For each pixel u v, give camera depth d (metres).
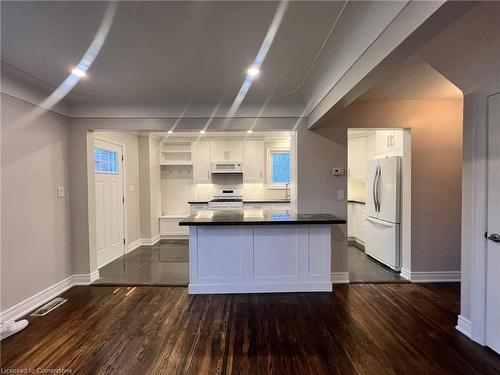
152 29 1.93
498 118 2.01
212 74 2.73
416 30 1.32
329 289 3.29
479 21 1.61
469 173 2.28
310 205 3.68
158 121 3.66
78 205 3.58
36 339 2.31
